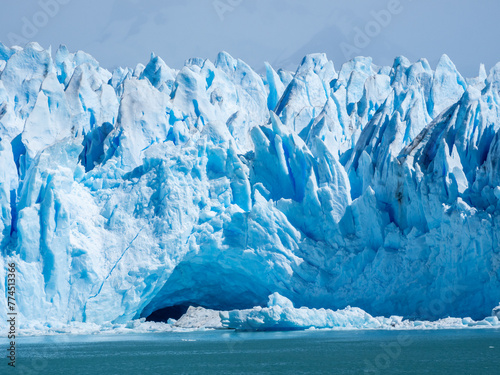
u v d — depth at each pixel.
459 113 93.19
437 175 89.69
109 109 112.44
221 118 114.19
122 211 95.44
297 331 86.56
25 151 98.94
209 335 83.06
